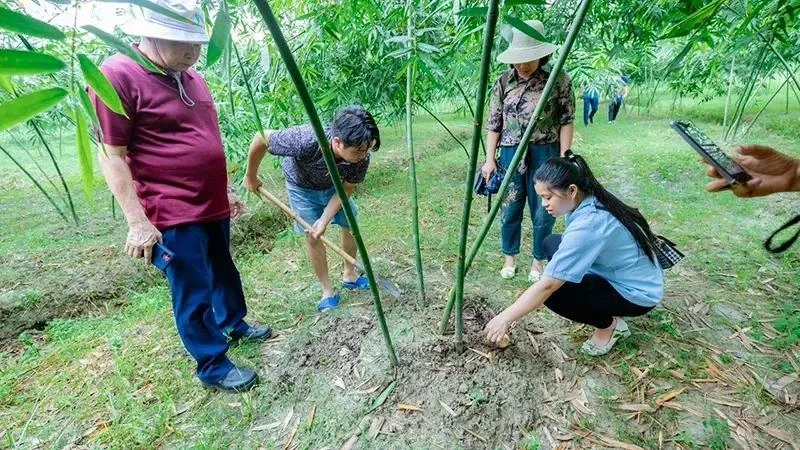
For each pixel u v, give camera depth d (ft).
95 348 7.70
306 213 7.74
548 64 8.32
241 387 6.42
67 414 6.30
